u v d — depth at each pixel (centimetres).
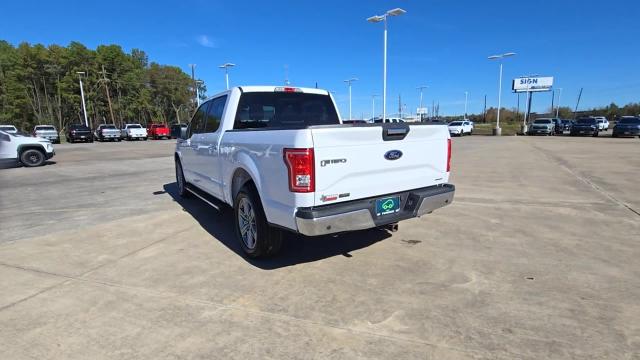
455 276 385
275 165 371
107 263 433
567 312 312
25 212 689
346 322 301
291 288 363
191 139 661
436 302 331
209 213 664
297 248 475
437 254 446
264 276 392
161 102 8025
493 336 279
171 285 373
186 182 768
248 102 528
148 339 282
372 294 348
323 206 358
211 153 550
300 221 346
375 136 381
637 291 347
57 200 798
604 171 1127
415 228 552
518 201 727
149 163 1571
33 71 6034
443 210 658
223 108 541
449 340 275
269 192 384
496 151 1922
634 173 1076
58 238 529
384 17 2803
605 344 268
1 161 1427
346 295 347
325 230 351
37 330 296
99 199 802
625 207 670
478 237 509
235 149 456
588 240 492
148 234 543
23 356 263
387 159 394
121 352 267
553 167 1237
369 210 375
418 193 416
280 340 278
